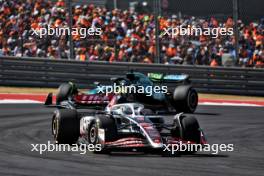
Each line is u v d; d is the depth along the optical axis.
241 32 95.19
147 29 95.00
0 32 88.75
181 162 37.25
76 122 43.75
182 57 90.69
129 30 94.12
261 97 87.25
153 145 38.38
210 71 86.44
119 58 89.88
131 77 55.00
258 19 98.38
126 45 90.19
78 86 84.94
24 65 83.62
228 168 35.38
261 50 94.38
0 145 44.09
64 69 84.62
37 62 84.00
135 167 34.69
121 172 32.81
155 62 86.62
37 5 93.50
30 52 88.12
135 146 38.72
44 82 84.25
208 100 82.31
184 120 41.38
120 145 39.03
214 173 33.31
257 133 55.88
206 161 38.22
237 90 86.94
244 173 33.56
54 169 33.53
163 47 91.25
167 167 34.97
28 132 51.84
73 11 94.00
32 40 88.12
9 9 91.19
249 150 45.34
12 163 35.66
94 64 85.25
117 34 92.81
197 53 90.88
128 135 42.12
